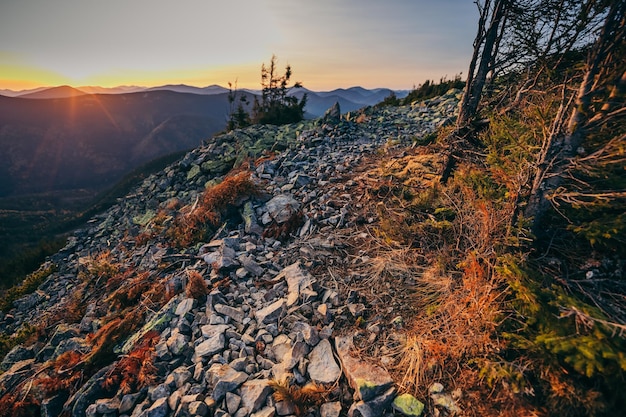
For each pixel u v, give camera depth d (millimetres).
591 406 2869
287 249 7422
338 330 4992
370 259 6344
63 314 8492
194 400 4121
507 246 4547
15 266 20703
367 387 3891
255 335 5227
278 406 3971
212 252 7746
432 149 10141
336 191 9430
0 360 7867
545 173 4258
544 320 3453
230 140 20125
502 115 6535
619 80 3502
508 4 6051
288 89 32625
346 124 17516
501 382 3496
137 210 17656
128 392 4582
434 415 3570
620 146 3479
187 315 5723
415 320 4816
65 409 4695
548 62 5535
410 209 7152
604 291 3727
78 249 16141
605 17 3471
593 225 4023
